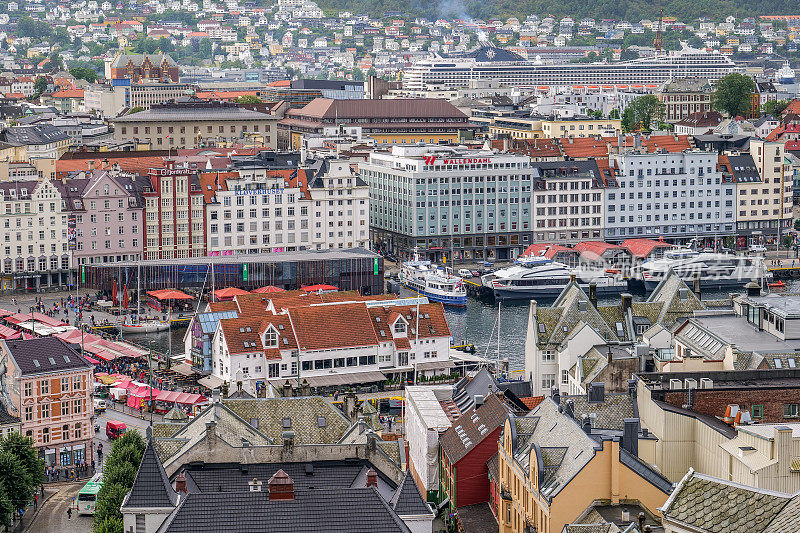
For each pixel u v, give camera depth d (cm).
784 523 13800
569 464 18950
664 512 14638
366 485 18988
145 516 18450
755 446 18138
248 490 18850
